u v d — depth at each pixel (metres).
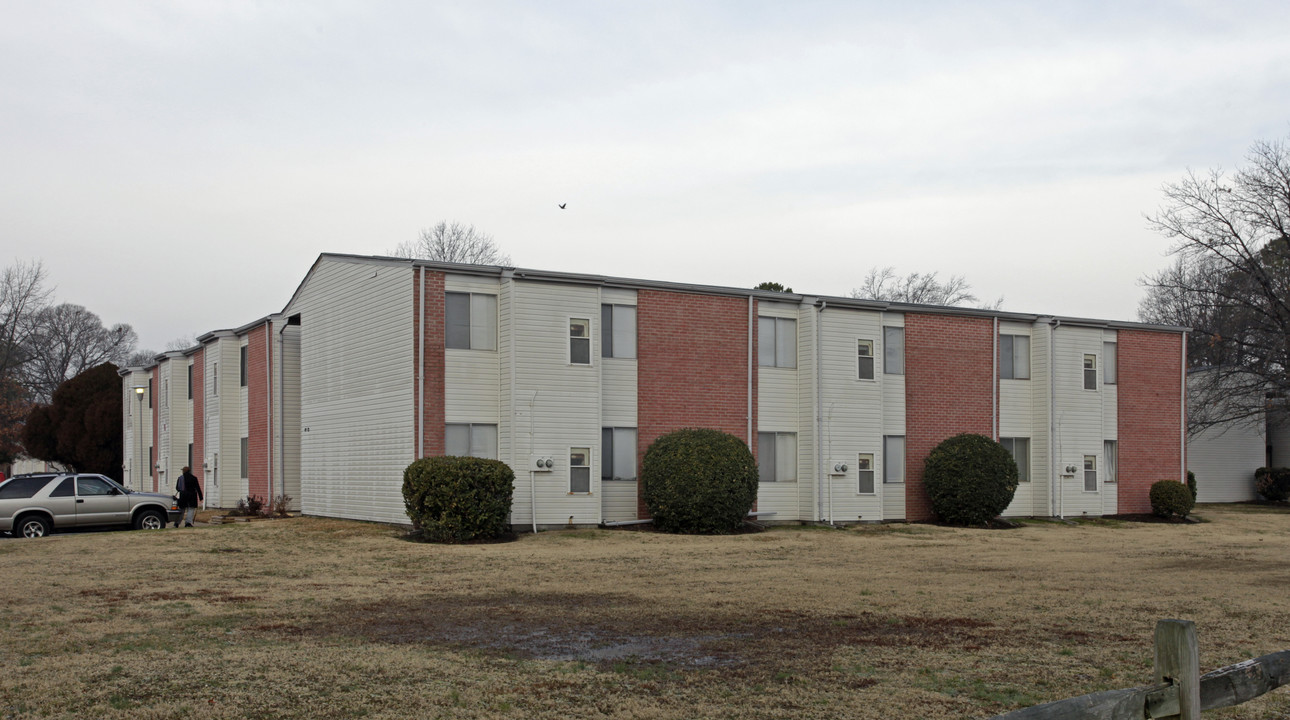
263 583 15.29
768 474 27.61
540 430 24.02
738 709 8.06
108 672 8.89
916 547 22.28
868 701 8.36
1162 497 32.28
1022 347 31.80
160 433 41.72
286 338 31.41
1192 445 41.22
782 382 28.02
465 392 23.94
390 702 8.06
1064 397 31.66
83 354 82.25
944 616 12.77
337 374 27.41
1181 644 5.61
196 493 25.12
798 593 14.78
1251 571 18.23
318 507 28.27
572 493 24.34
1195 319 55.16
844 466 27.84
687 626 11.88
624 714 7.87
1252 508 38.25
